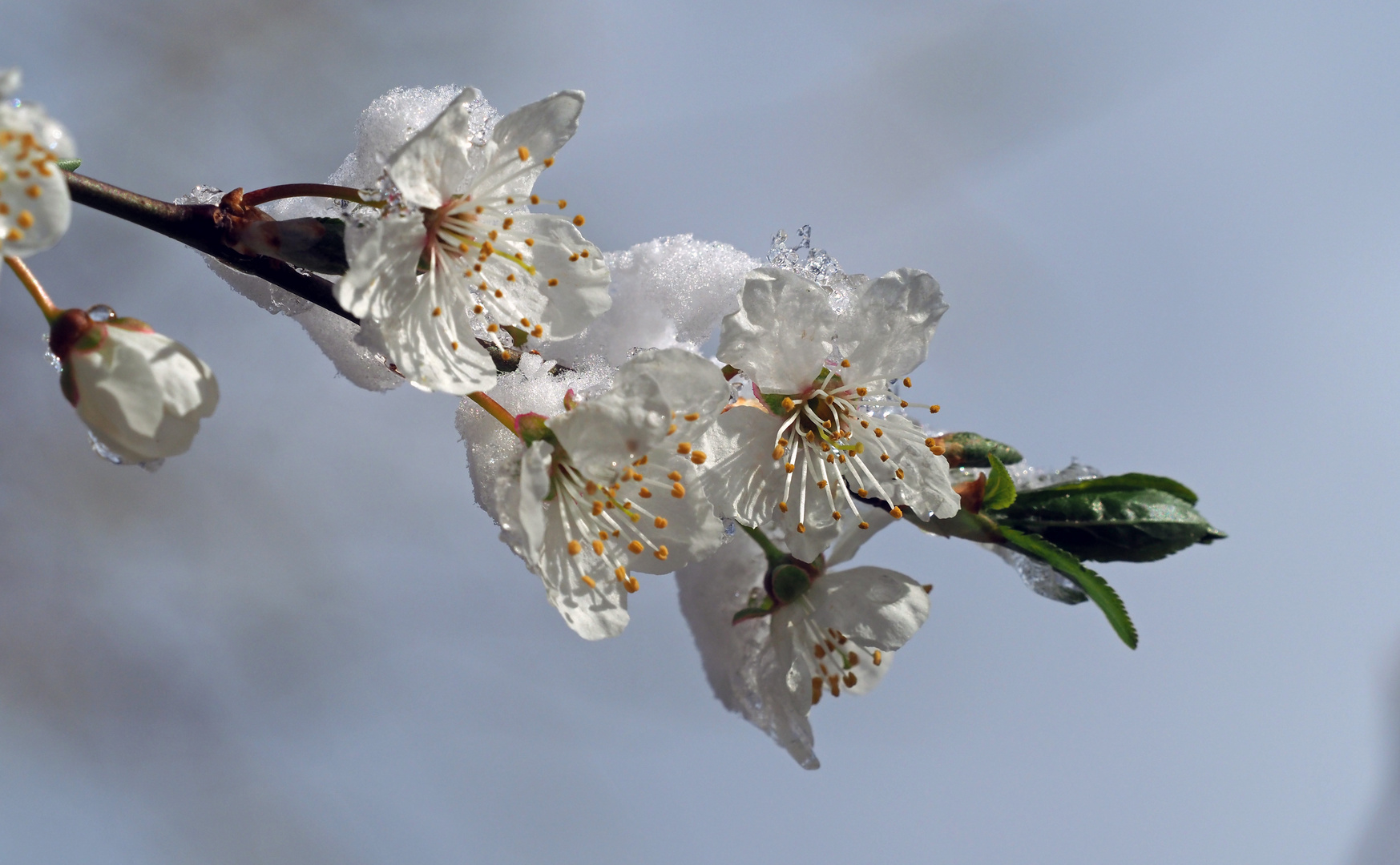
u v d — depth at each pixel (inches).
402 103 32.2
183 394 31.5
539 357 32.2
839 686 32.8
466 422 32.0
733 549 33.0
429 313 31.8
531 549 31.7
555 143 32.0
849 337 32.3
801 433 32.3
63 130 31.2
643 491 32.0
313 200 32.4
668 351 31.9
